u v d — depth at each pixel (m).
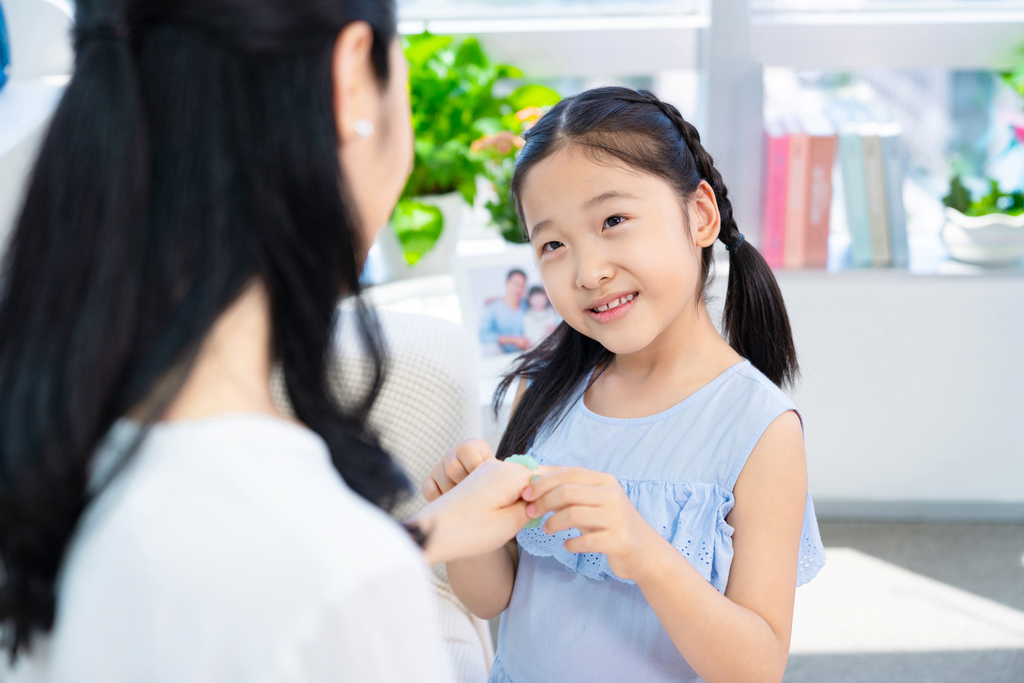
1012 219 1.86
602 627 0.78
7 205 0.99
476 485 0.66
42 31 1.40
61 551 0.41
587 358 0.93
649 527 0.67
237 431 0.41
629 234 0.76
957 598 1.74
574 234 0.78
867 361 1.92
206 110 0.40
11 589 0.40
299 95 0.41
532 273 1.65
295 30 0.40
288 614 0.36
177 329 0.39
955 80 2.02
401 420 0.97
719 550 0.73
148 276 0.39
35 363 0.39
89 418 0.38
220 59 0.40
